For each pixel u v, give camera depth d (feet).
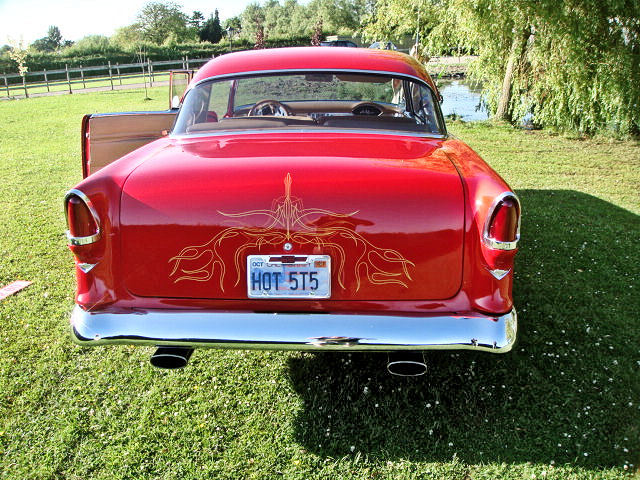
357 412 8.53
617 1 30.17
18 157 28.48
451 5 38.45
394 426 8.21
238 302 7.55
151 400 8.75
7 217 18.06
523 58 37.32
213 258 7.45
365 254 7.40
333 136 9.46
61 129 39.42
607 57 32.14
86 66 141.90
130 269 7.54
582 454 7.55
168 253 7.47
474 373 9.50
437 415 8.47
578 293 12.57
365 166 7.75
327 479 7.19
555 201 20.25
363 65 11.07
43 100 62.59
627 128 33.58
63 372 9.48
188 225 7.38
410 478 7.20
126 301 7.64
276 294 7.48
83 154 13.34
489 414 8.46
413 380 9.36
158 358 7.66
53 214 18.43
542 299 12.26
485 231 7.25
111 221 7.43
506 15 34.37
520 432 8.07
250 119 10.11
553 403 8.70
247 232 7.36
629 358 9.94
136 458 7.50
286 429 8.14
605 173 25.09
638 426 8.12
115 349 10.30
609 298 12.34
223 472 7.29
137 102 57.47
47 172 24.90
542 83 35.42
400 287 7.49
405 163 8.00
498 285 7.47
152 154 8.68
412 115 11.19
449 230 7.40
